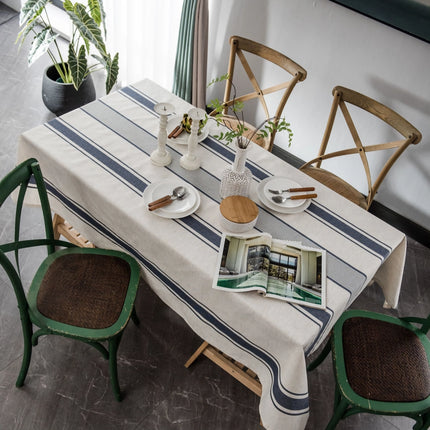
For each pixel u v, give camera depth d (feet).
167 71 11.21
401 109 8.51
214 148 6.91
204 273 5.37
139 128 6.95
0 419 6.34
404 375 5.71
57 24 12.81
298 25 8.81
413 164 8.83
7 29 12.82
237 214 5.72
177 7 9.99
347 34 8.34
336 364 5.76
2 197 5.21
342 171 9.93
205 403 6.81
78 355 7.06
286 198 6.33
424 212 9.22
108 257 6.37
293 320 5.11
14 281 5.39
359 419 6.87
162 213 5.84
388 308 8.23
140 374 6.97
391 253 6.37
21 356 6.97
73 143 6.53
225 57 10.25
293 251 5.75
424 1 7.22
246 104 10.49
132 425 6.49
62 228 7.69
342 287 5.51
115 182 6.14
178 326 7.57
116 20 10.85
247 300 5.20
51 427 6.36
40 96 11.19
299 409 5.09
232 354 5.89
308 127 9.86
